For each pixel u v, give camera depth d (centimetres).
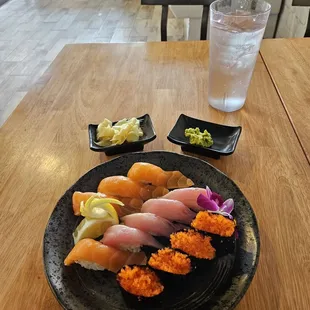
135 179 69
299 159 80
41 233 66
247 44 85
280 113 95
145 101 103
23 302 55
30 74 275
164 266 53
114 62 125
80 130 93
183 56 127
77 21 373
